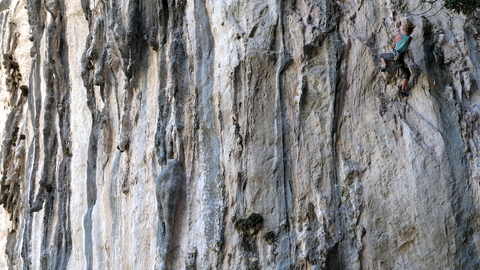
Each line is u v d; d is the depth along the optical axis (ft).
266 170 27.40
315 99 27.71
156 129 31.45
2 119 57.21
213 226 27.71
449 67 27.04
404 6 28.76
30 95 48.78
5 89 57.36
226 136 28.81
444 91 26.43
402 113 26.40
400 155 25.58
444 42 27.55
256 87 28.40
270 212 26.89
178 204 29.17
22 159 51.55
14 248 51.49
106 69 37.65
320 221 25.90
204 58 30.83
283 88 28.30
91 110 39.47
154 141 31.24
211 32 31.07
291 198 26.81
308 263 25.50
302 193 26.66
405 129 25.91
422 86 26.58
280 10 29.40
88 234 36.55
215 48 30.58
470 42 27.66
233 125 28.50
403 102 26.63
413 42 27.63
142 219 31.30
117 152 35.86
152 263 29.78
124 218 32.94
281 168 27.22
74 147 41.55
